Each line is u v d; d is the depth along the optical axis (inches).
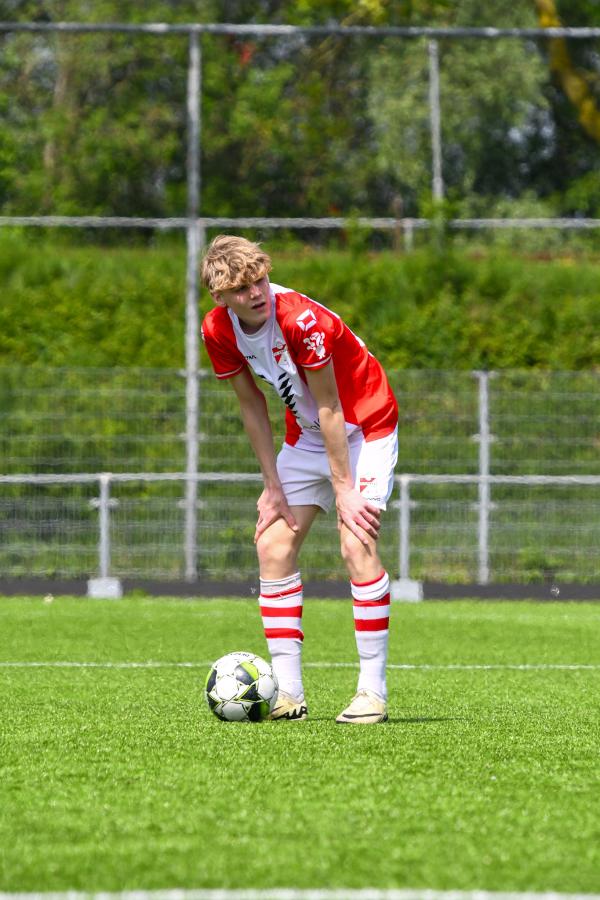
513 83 4503.0
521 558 2224.4
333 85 4124.0
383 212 4360.2
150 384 2290.8
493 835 499.2
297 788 586.6
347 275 2669.8
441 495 2261.3
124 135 3821.4
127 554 2207.2
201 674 1095.6
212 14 4333.2
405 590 2079.2
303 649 1318.9
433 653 1306.6
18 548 2236.7
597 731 775.1
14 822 519.2
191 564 2116.1
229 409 2271.2
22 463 2260.1
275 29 2085.4
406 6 2463.1
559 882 431.8
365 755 673.0
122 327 2608.3
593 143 4953.3
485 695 974.4
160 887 421.7
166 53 4028.1
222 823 516.7
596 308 2640.3
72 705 886.4
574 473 2271.2
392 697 960.3
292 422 814.5
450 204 2509.8
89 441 2269.9
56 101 4286.4
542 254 2898.6
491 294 2657.5
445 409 2272.4
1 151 3228.3
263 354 766.5
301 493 815.1
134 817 527.8
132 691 972.6
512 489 2258.9
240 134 3695.9
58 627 1531.7
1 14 4493.1
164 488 2269.9
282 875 436.8
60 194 3294.8
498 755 679.7
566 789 592.1
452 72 4441.4
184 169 4084.6
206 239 3051.2
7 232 2876.5
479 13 4530.0
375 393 797.9
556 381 2283.5
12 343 2586.1
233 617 1681.8
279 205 3754.9
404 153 4340.6
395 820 522.9
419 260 2691.9
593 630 1560.0
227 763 650.2
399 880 431.5
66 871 442.6
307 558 2176.4
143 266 2746.1
